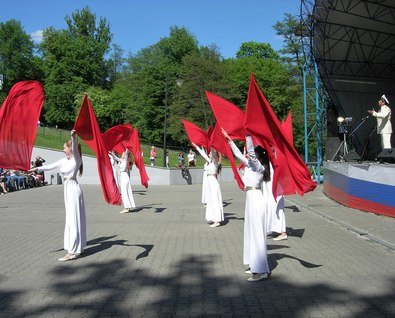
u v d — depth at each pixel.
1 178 24.02
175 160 45.16
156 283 6.68
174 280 6.83
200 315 5.31
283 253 8.63
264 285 6.53
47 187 28.77
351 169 15.68
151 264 7.84
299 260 8.02
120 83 81.00
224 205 17.73
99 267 7.63
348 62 24.45
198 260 8.12
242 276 7.03
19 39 74.94
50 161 35.00
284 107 56.53
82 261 8.09
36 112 7.68
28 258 8.36
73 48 72.44
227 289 6.36
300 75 52.06
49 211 15.88
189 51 71.38
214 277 6.99
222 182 34.94
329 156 24.80
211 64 52.66
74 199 8.23
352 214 14.05
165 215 14.68
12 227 12.18
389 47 23.62
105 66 82.12
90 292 6.25
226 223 12.79
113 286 6.54
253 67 62.31
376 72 25.30
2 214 15.04
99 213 15.30
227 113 8.52
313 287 6.40
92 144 8.47
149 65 70.19
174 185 31.44
